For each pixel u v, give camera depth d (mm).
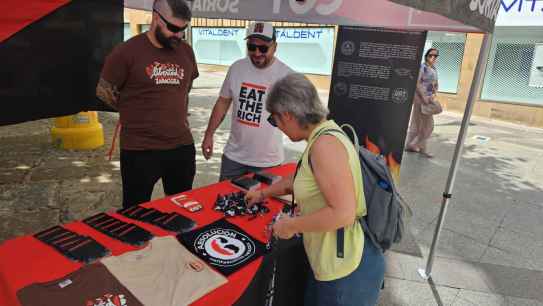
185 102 2486
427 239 3242
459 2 1444
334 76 2900
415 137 5953
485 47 2225
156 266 1330
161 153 2385
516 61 8617
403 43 2666
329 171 1231
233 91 2641
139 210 1776
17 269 1274
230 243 1539
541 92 8406
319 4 2529
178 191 2617
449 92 9766
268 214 1829
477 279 2691
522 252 3074
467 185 4621
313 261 1495
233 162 2732
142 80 2203
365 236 1486
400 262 2877
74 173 4355
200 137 6262
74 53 2230
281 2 2604
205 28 16719
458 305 2416
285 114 1323
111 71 2158
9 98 1955
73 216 3344
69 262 1328
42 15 2010
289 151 5742
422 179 4777
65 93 2229
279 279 1599
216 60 16750
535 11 8117
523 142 6961
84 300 1136
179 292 1209
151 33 2203
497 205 4039
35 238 1476
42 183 4039
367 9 2504
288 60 13430
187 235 1563
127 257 1363
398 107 2787
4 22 1862
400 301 2441
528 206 4043
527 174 5141
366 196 1455
